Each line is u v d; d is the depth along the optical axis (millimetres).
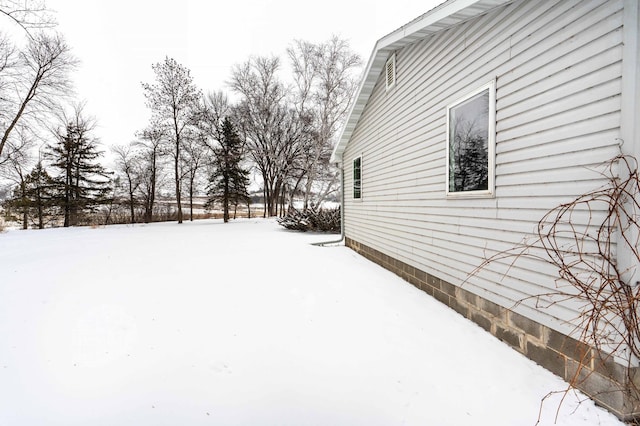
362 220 7727
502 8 2947
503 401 2061
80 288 4500
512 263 2797
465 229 3529
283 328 3205
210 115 23984
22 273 5465
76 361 2482
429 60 4336
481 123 3262
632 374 1891
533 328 2564
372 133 6859
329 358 2600
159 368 2400
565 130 2275
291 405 1985
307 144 24688
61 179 20438
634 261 1869
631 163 1857
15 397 2010
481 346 2842
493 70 3055
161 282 4891
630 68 1847
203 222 23656
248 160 27469
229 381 2242
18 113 15828
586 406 2006
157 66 21031
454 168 3752
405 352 2717
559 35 2328
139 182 25344
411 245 4938
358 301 4078
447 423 1852
